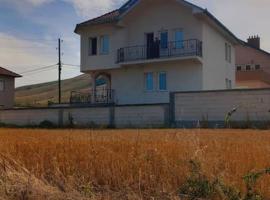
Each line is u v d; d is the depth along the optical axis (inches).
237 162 209.2
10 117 1259.8
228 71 1460.4
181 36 1237.7
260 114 936.3
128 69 1305.4
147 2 1262.3
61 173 218.2
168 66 1243.2
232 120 946.1
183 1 1206.9
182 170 200.2
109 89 1334.9
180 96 1015.6
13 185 208.4
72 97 1433.3
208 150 241.4
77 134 445.7
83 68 1360.7
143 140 313.6
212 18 1224.2
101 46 1336.1
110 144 282.4
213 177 187.0
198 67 1208.8
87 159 233.3
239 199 171.5
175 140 292.4
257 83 1866.4
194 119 997.8
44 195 200.8
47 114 1190.9
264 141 331.0
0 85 2032.5
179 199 183.0
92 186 206.8
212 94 987.3
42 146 286.8
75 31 1366.9
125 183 201.0
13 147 285.1
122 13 1272.1
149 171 206.2
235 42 1502.2
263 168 195.2
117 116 1077.8
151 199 187.3
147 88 1278.3
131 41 1307.8
